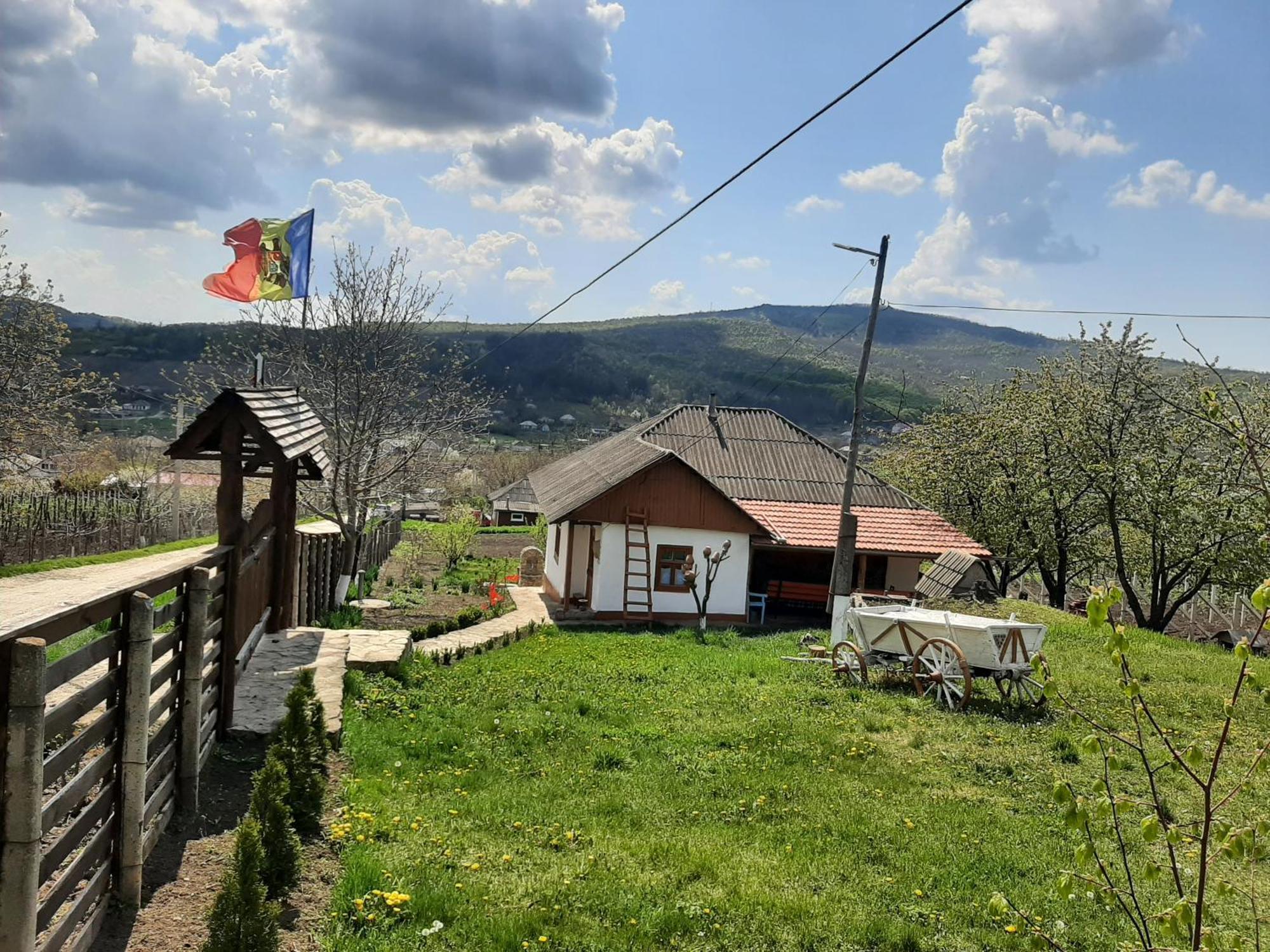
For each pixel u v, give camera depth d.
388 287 26.73
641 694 15.30
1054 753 12.13
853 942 6.78
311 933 6.00
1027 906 7.55
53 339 29.91
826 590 30.44
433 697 13.79
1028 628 14.58
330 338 26.09
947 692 14.74
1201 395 4.76
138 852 5.71
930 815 9.68
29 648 4.01
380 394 25.91
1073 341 33.66
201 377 29.95
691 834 8.80
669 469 27.88
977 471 36.66
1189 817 9.97
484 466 82.88
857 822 9.35
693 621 27.98
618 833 8.74
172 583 6.89
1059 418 33.00
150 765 6.42
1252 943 7.17
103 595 5.05
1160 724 14.02
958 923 7.20
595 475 30.67
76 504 29.70
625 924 6.73
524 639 22.52
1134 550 35.31
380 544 38.50
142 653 5.66
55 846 4.54
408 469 27.38
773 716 13.66
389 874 7.00
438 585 33.44
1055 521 33.91
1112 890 4.33
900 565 31.23
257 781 6.45
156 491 38.16
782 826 9.17
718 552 28.19
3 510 26.81
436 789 9.59
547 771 10.60
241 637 10.83
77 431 33.84
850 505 20.61
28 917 4.04
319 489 27.94
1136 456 30.73
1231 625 40.09
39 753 4.07
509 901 6.88
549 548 33.22
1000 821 9.59
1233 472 29.34
